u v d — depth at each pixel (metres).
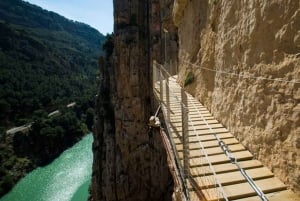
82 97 124.94
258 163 7.96
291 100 6.53
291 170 6.50
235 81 10.15
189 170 7.43
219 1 12.70
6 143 81.62
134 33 48.38
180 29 23.53
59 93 131.75
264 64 7.87
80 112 115.50
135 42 48.16
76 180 65.75
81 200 56.09
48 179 68.31
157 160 47.03
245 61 9.22
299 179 6.21
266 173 7.34
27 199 59.31
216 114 12.49
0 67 124.38
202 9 16.39
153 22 46.94
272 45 7.42
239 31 9.76
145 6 48.97
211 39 14.20
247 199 6.34
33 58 159.38
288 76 6.68
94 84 169.88
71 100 125.38
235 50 10.17
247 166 7.78
